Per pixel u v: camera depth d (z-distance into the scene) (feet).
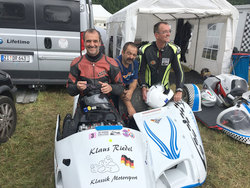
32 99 16.96
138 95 10.48
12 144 10.95
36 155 10.41
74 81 8.52
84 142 6.43
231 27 23.41
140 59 11.23
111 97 10.27
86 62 8.35
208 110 15.74
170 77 27.76
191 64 33.94
